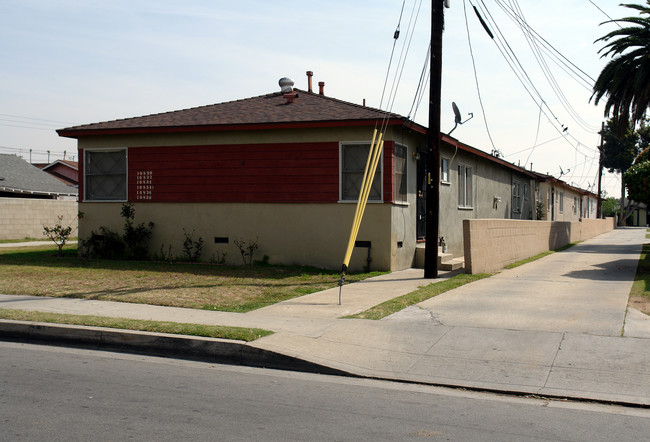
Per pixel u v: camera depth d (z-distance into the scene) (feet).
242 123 52.03
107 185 58.85
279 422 16.93
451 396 19.86
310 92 64.18
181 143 55.67
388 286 41.70
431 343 25.57
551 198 120.57
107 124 58.90
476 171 73.10
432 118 45.65
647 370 21.68
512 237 59.41
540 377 21.33
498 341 25.68
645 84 69.46
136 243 56.80
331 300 35.70
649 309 31.27
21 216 89.30
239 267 51.67
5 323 28.55
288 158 52.42
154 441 15.30
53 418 17.03
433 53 45.11
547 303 33.83
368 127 50.01
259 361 24.00
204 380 21.53
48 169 201.05
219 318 30.12
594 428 16.80
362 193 40.11
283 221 52.65
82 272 47.50
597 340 25.30
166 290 38.88
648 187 67.87
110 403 18.53
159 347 25.91
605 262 59.41
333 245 51.24
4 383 20.67
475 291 38.73
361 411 18.11
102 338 26.91
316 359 23.31
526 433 16.34
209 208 54.90
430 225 45.85
